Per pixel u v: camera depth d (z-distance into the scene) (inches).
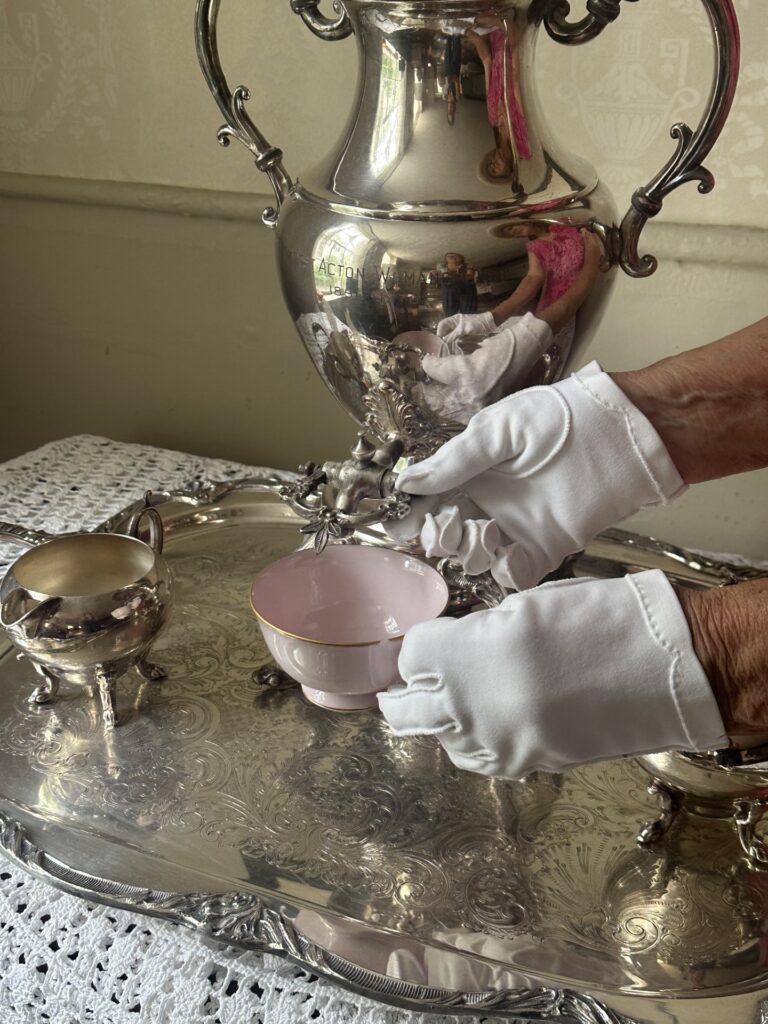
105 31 36.8
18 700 26.4
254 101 36.5
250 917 19.8
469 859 21.9
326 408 41.1
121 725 25.6
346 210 24.3
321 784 23.9
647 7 31.2
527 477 22.5
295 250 25.5
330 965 18.9
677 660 17.5
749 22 30.4
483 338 24.4
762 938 20.1
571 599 18.5
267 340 40.5
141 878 21.0
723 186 32.8
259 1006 19.6
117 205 39.8
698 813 22.9
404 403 26.0
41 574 26.4
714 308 34.5
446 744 19.5
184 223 39.4
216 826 22.6
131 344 42.6
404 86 23.8
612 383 22.4
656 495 22.6
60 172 40.1
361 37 24.1
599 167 33.9
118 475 37.3
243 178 37.8
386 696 20.2
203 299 40.6
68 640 24.0
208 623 29.6
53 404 45.4
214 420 43.1
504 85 24.0
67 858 21.4
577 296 25.1
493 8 22.7
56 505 34.8
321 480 23.0
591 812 23.3
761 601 17.8
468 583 25.5
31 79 38.6
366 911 20.6
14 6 37.5
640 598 18.1
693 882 21.4
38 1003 20.5
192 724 25.7
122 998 20.0
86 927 21.1
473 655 18.4
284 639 23.9
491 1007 18.2
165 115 37.6
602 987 19.0
